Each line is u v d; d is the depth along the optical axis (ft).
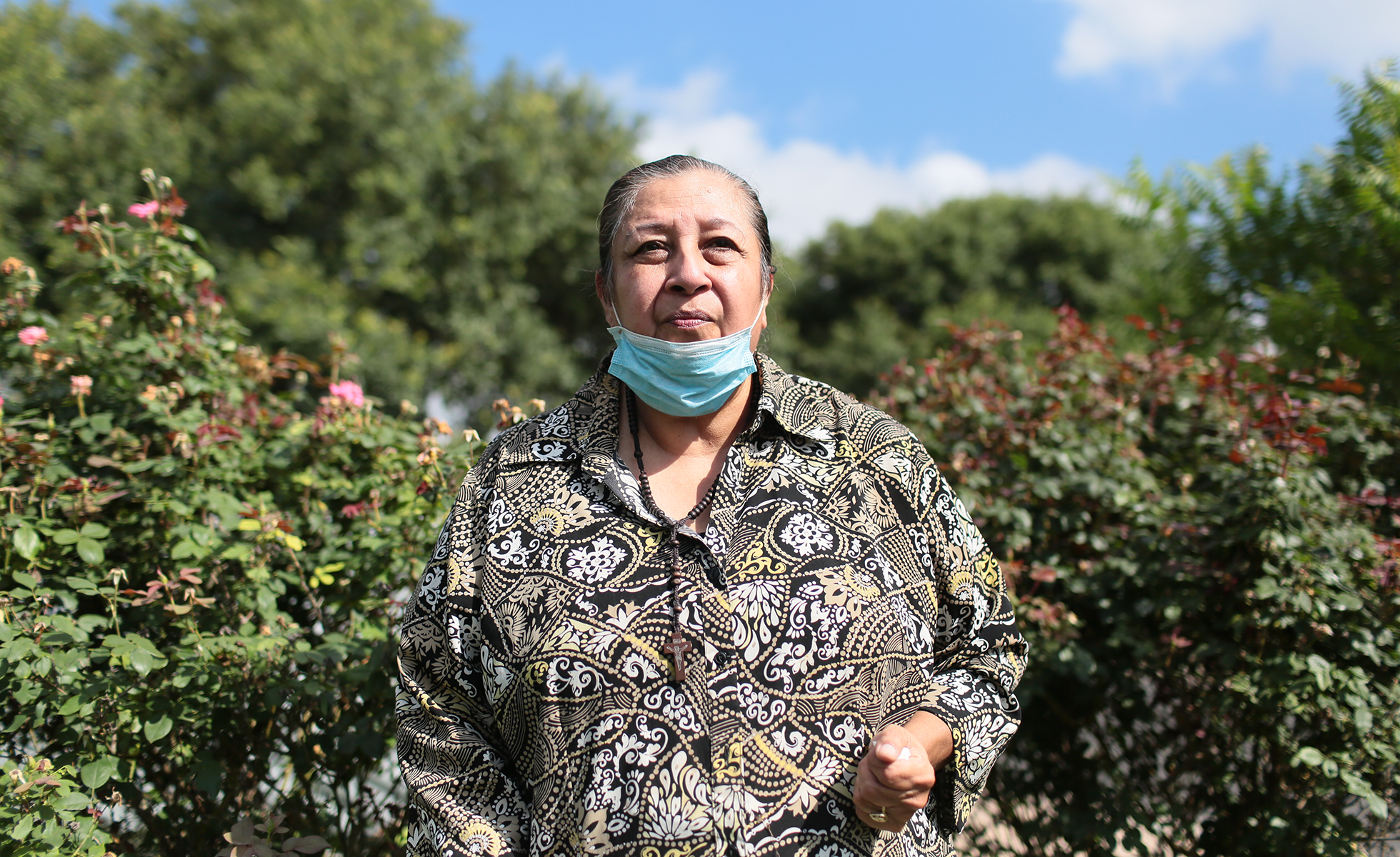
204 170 37.73
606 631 4.21
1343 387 9.70
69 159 34.65
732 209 4.87
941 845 4.57
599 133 48.85
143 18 41.29
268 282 35.96
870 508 4.64
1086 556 9.30
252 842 6.26
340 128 39.58
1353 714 7.86
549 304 48.11
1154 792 9.09
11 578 7.19
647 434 4.96
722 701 4.11
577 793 4.12
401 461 8.29
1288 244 15.23
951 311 60.44
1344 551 8.22
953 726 4.34
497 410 7.95
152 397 7.87
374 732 7.06
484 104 45.52
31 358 8.44
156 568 7.66
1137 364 10.48
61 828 5.97
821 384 5.15
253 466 8.29
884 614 4.36
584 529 4.51
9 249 31.73
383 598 7.91
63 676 6.48
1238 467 8.76
